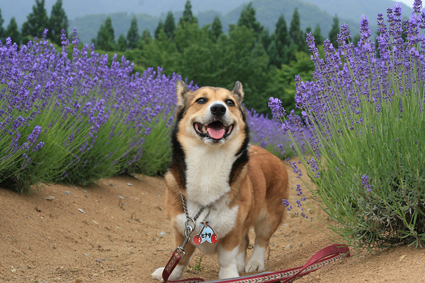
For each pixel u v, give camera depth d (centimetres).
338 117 386
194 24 4528
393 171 316
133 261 415
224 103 342
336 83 400
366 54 355
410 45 345
